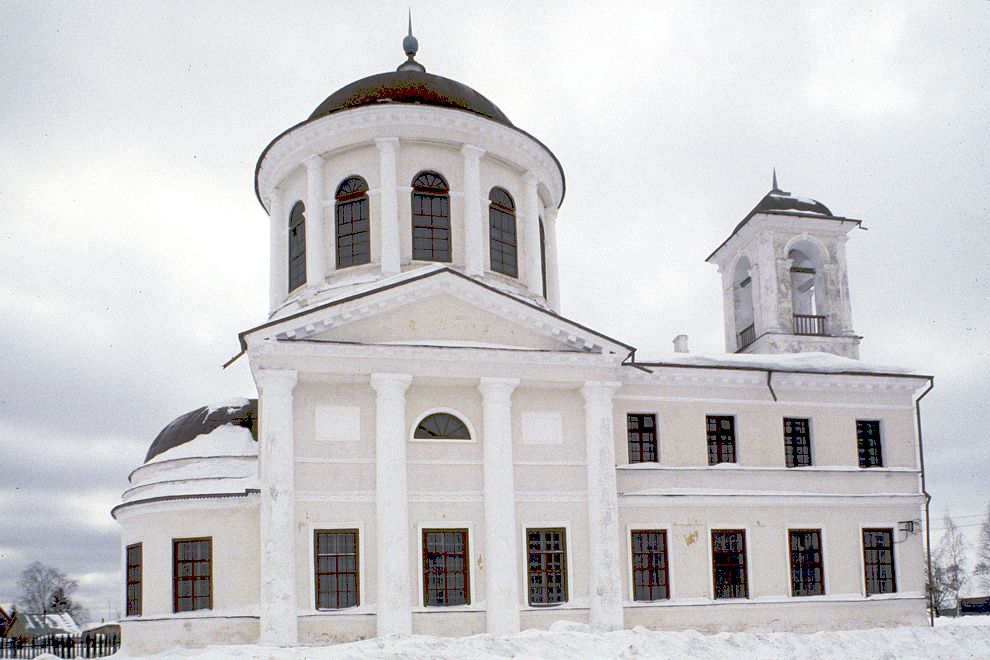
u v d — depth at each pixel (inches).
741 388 1137.4
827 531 1124.5
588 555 1007.6
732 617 1066.1
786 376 1141.1
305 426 967.6
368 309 984.9
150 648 971.3
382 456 954.7
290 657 687.1
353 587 951.6
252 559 980.6
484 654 708.0
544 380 1015.6
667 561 1062.4
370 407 986.7
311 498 951.6
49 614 2950.3
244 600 970.1
